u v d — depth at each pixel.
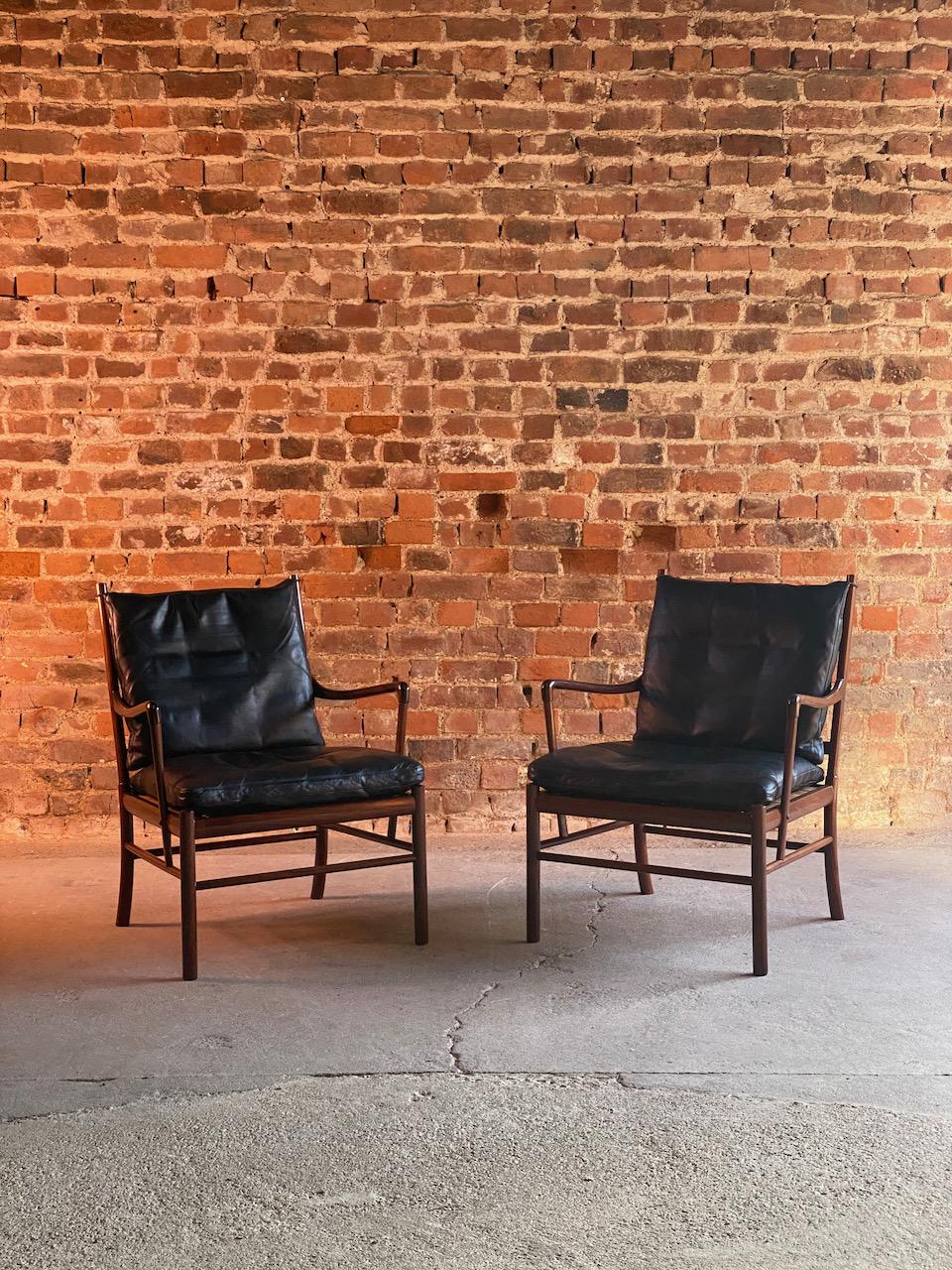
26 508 4.59
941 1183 2.27
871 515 4.68
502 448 4.64
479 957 3.47
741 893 4.07
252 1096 2.62
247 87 4.54
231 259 4.57
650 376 4.63
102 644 4.62
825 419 4.65
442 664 4.68
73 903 4.00
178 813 3.39
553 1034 2.93
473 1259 2.04
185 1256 2.05
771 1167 2.33
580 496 4.66
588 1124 2.49
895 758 4.74
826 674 3.81
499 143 4.57
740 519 4.67
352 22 4.54
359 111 4.55
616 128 4.58
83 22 4.50
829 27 4.59
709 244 4.61
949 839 4.64
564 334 4.62
